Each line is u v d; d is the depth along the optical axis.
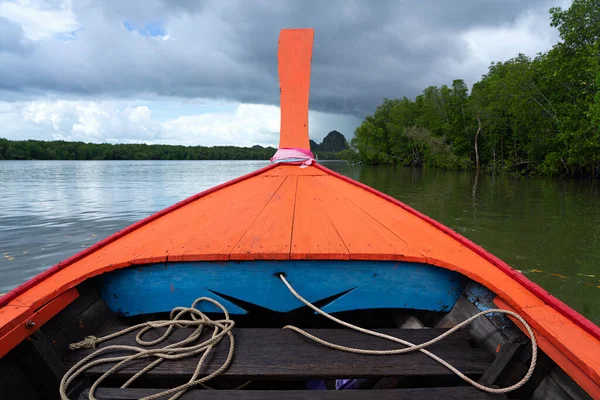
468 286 1.75
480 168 33.69
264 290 1.74
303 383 1.91
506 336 1.42
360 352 1.43
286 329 1.60
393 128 46.16
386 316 2.17
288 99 6.30
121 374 1.37
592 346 1.10
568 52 19.25
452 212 10.16
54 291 1.45
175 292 1.75
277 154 5.57
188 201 3.09
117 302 1.77
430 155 37.97
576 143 18.95
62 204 12.42
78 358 1.45
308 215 2.59
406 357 1.41
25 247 6.86
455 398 1.23
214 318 2.00
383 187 17.83
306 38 6.72
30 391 1.34
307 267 1.73
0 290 4.91
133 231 2.26
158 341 1.52
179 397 1.26
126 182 22.58
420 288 1.77
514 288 1.47
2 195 15.12
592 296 4.61
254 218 2.50
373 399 1.23
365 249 1.78
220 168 50.19
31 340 1.30
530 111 23.16
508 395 1.33
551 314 1.29
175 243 1.93
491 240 7.09
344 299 1.75
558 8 18.94
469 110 33.06
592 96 17.36
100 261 1.71
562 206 11.24
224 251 1.73
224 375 1.32
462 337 1.56
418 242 1.97
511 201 12.44
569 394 1.16
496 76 32.50
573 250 6.40
